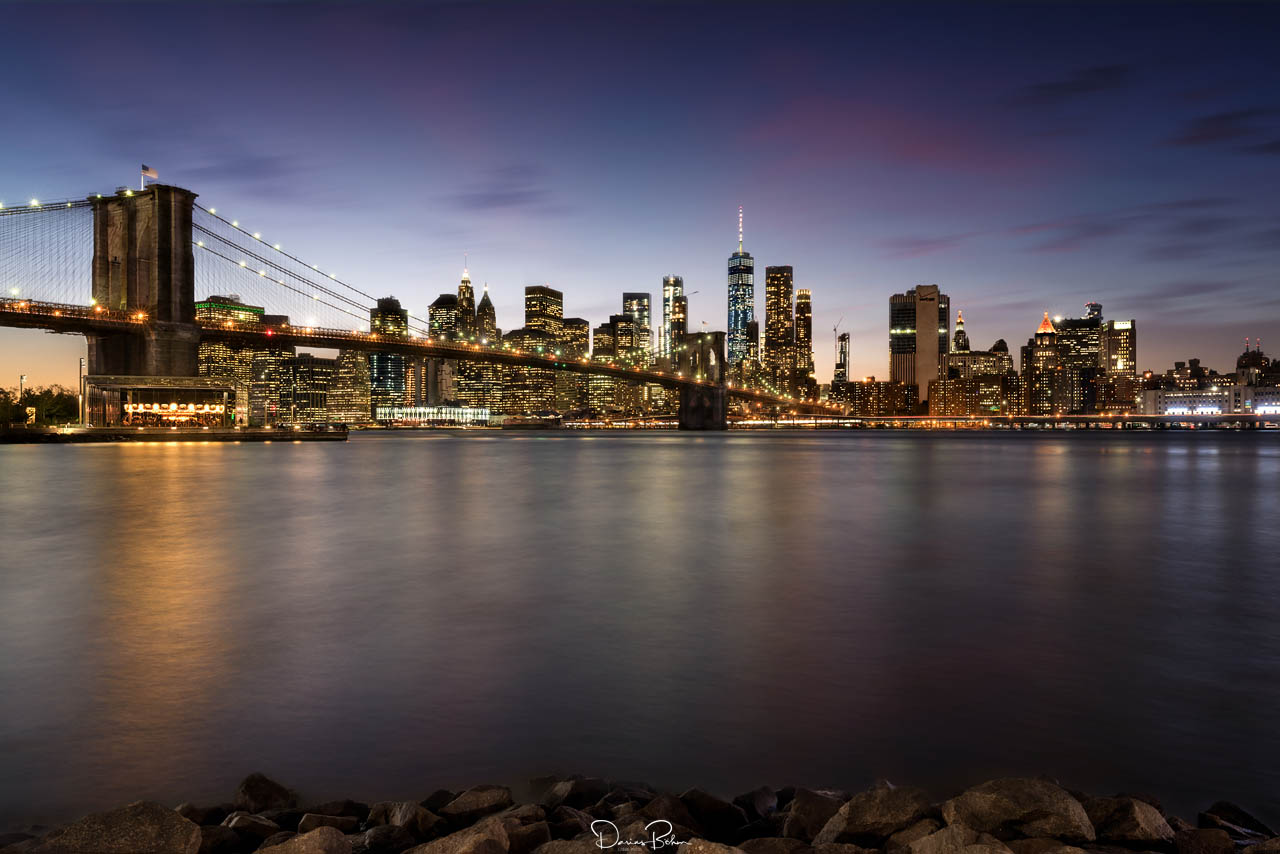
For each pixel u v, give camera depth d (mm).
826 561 19375
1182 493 42406
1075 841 5586
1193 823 6590
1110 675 10172
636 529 25734
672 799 6176
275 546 21781
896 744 8055
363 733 8320
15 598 14797
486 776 7391
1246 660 10844
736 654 11125
